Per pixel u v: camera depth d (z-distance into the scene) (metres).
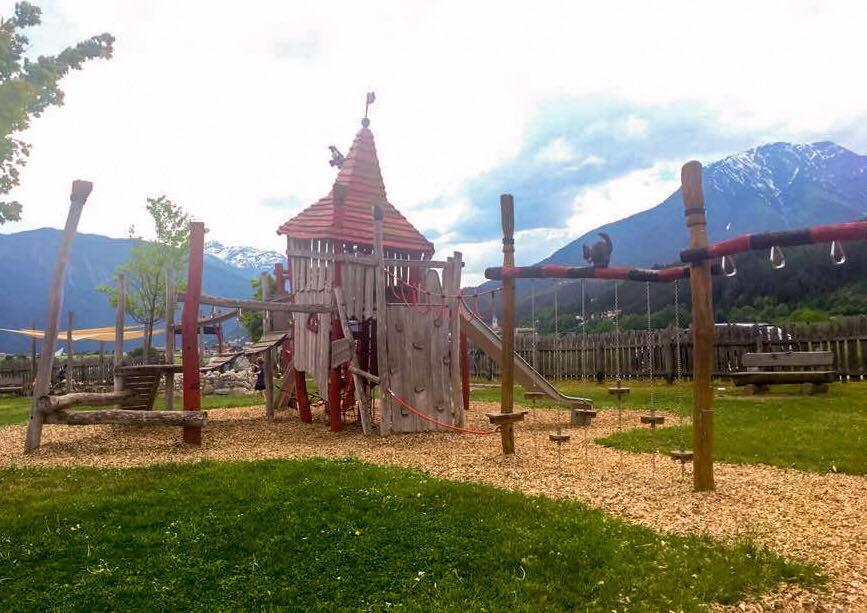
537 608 4.22
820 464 8.51
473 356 32.34
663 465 8.84
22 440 12.48
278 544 5.38
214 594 4.57
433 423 12.88
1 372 35.06
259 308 12.17
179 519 6.02
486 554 5.12
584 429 12.91
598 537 5.43
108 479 7.95
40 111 14.18
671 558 5.00
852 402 15.64
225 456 10.07
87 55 14.13
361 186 17.84
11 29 13.39
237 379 26.66
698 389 7.22
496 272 9.40
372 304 12.90
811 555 5.09
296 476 7.61
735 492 7.13
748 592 4.44
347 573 4.86
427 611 4.24
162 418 11.12
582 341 27.28
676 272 8.14
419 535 5.53
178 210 32.34
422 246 17.62
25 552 5.31
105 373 34.53
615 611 4.20
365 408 12.44
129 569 4.98
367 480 7.36
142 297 32.31
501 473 8.38
